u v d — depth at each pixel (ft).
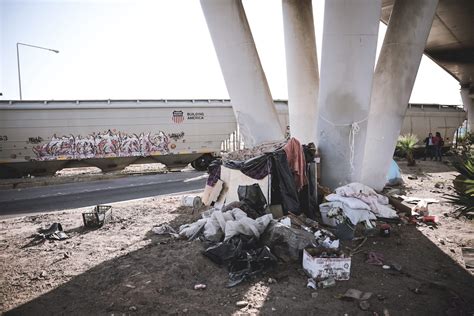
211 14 28.60
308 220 22.39
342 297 13.57
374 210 23.30
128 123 54.80
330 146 26.27
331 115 25.38
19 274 16.76
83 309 13.39
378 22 23.11
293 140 25.23
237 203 21.77
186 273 16.01
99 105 53.52
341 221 20.66
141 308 13.24
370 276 15.62
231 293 14.15
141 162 57.67
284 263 16.80
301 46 37.09
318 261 14.87
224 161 26.58
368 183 31.12
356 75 23.73
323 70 24.84
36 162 51.60
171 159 58.65
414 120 78.28
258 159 24.35
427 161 65.26
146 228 23.84
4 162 50.57
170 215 27.17
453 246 19.49
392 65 28.71
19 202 35.45
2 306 13.80
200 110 58.49
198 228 21.01
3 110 50.26
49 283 15.69
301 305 13.15
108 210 26.30
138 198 36.50
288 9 37.11
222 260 16.55
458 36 93.15
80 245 20.67
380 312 12.63
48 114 51.62
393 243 20.01
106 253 19.17
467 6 69.46
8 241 21.72
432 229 22.52
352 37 22.81
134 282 15.38
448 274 15.84
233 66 29.71
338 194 23.03
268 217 18.51
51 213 29.48
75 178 51.13
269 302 13.42
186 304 13.43
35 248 20.29
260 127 31.09
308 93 37.37
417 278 15.46
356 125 25.12
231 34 28.81
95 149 53.47
